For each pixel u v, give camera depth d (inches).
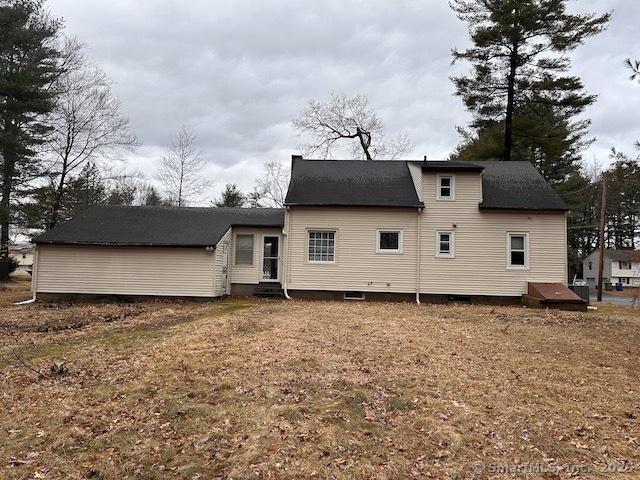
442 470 168.4
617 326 449.4
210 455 179.3
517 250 664.4
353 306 585.3
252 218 743.7
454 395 241.9
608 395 246.4
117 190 1365.7
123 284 648.4
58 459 178.2
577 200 1291.8
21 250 1079.0
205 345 334.6
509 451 183.5
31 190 944.3
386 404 229.0
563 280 649.6
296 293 682.2
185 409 220.8
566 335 395.9
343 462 173.5
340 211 680.4
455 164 690.2
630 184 1097.4
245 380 258.8
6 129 879.1
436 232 670.5
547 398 240.1
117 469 170.7
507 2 968.9
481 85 1042.7
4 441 191.6
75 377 269.3
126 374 272.2
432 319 471.8
